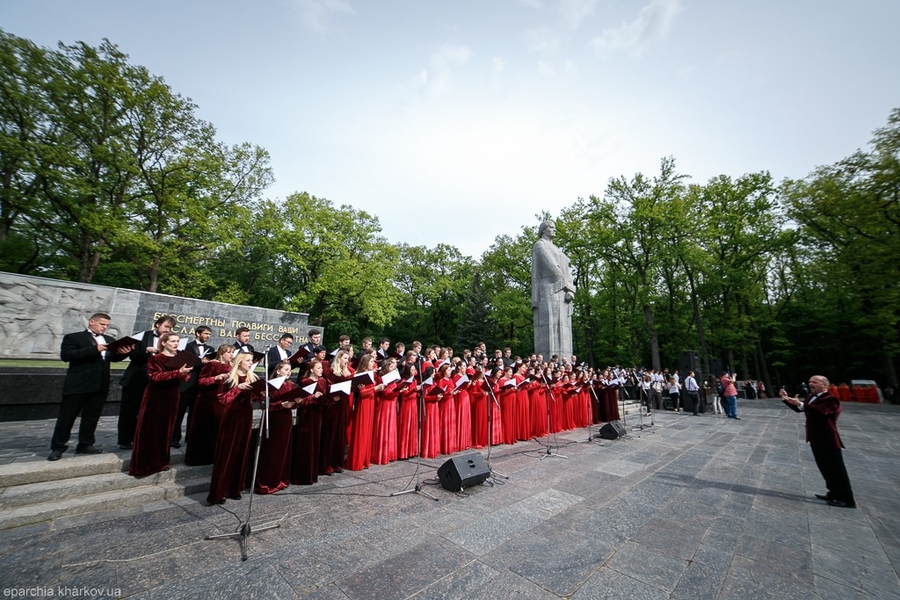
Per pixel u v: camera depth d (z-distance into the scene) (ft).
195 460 19.27
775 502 19.56
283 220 89.92
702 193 100.89
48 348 38.34
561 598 10.38
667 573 12.05
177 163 64.18
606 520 16.26
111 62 56.49
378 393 24.77
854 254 73.00
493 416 31.48
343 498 17.76
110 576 10.66
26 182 57.47
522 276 116.06
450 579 11.14
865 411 70.03
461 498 18.29
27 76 51.44
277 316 52.60
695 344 114.01
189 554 12.12
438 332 152.87
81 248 63.00
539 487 20.52
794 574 12.29
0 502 13.94
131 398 20.52
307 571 11.32
